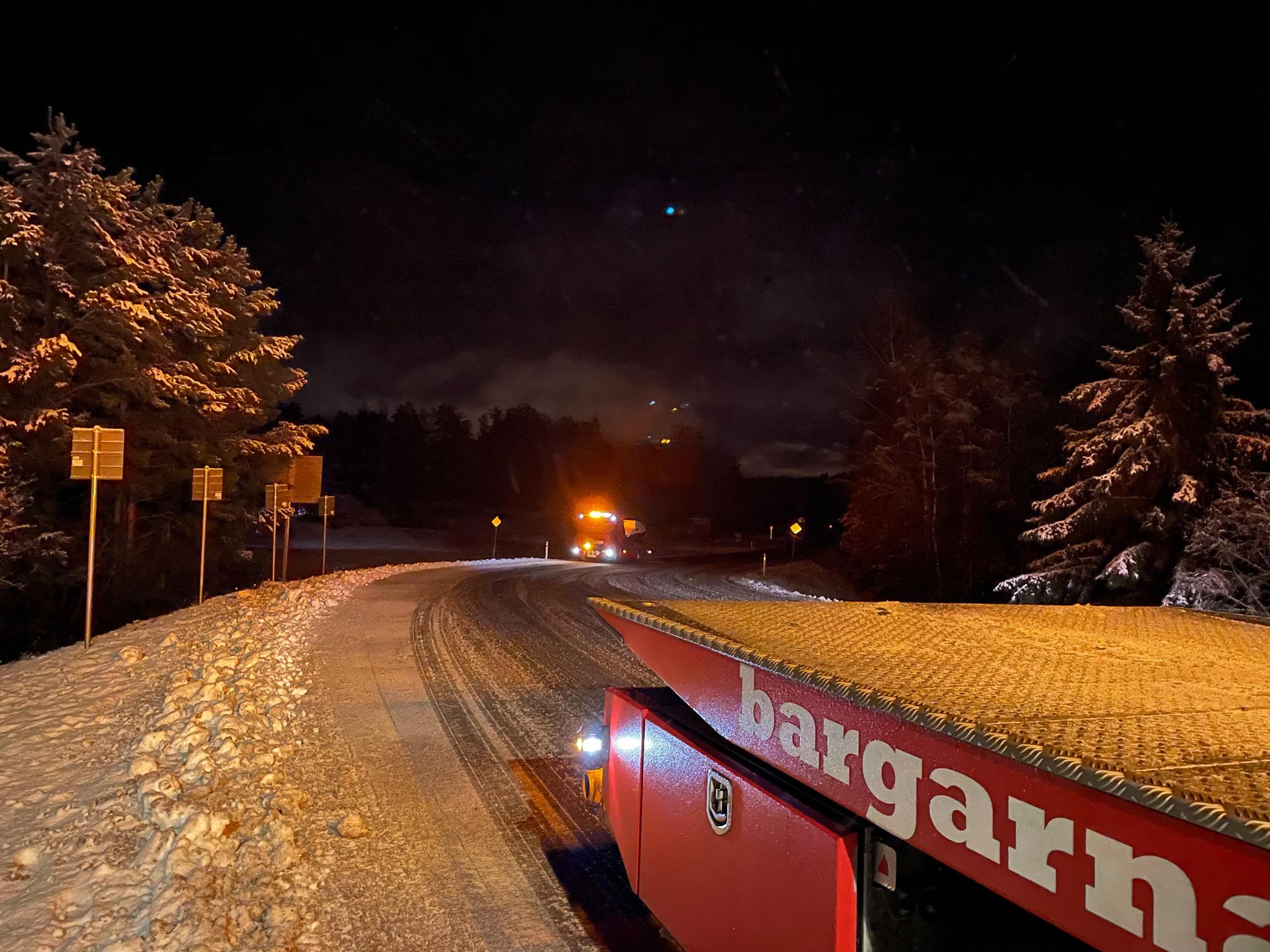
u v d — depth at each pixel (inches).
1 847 223.3
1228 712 85.9
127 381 891.4
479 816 257.9
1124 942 64.1
